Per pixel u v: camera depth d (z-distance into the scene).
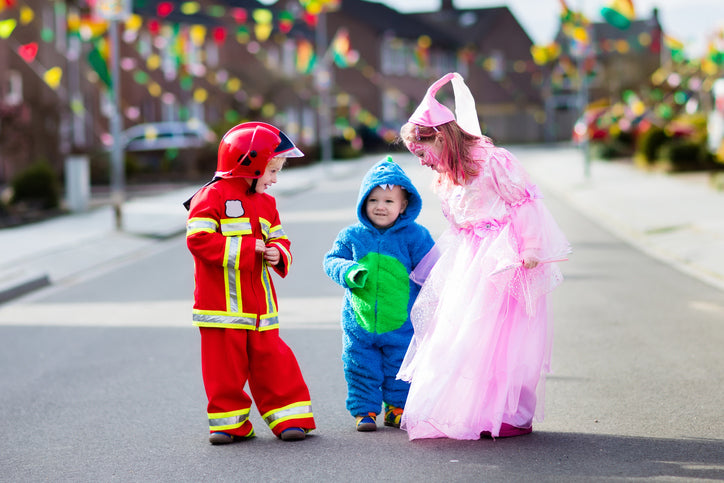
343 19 57.22
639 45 53.34
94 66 17.06
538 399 4.98
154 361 7.34
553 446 4.75
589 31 27.05
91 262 13.94
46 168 21.23
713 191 20.77
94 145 33.88
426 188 24.38
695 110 34.06
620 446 4.73
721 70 29.50
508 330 4.84
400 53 59.72
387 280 5.11
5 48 28.73
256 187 5.04
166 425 5.48
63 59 32.12
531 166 35.81
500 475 4.30
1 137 25.77
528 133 69.12
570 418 5.32
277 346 5.06
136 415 5.75
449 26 68.75
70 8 31.88
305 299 9.94
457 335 4.82
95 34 19.98
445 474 4.35
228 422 4.99
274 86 45.00
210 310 4.93
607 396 5.81
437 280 4.98
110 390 6.45
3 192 25.19
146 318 9.36
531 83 70.12
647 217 16.44
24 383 6.79
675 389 5.96
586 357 6.95
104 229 17.45
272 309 5.07
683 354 6.99
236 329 4.95
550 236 4.83
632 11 19.33
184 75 36.66
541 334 4.91
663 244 13.72
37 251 14.50
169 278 12.18
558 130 68.88
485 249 4.87
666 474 4.27
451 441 4.90
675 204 18.28
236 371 4.97
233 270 4.93
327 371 6.68
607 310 8.90
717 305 9.09
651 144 29.52
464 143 4.92
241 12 26.39
